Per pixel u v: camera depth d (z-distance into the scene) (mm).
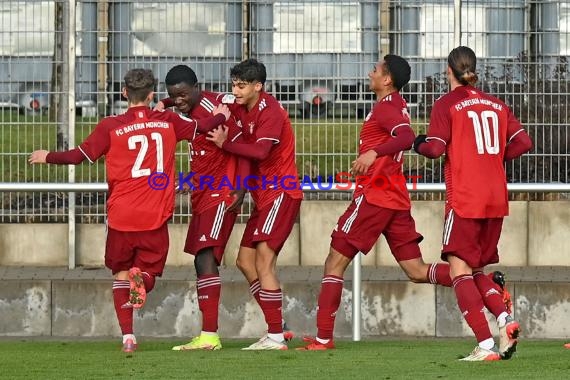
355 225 26391
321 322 26781
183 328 33844
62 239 37094
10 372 22750
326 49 36906
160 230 26188
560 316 33531
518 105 36781
